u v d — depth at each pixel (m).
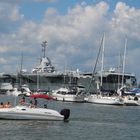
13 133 46.38
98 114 79.12
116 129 53.75
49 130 49.56
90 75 187.62
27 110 56.56
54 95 136.62
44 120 57.19
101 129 52.94
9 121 55.44
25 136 44.72
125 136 47.72
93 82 177.50
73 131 49.72
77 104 119.06
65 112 58.22
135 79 188.75
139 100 128.75
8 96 175.62
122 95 141.50
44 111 57.12
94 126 55.84
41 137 44.53
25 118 56.56
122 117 74.19
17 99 136.88
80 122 59.72
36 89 198.38
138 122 64.75
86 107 104.38
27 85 197.75
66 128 51.97
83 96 130.50
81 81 189.00
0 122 54.38
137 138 46.47
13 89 195.75
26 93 162.88
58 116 57.72
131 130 53.19
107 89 178.75
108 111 90.75
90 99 126.31
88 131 50.41
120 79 184.00
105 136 47.06
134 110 99.19
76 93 142.75
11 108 56.47
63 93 142.88
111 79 184.62
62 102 128.62
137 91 152.25
